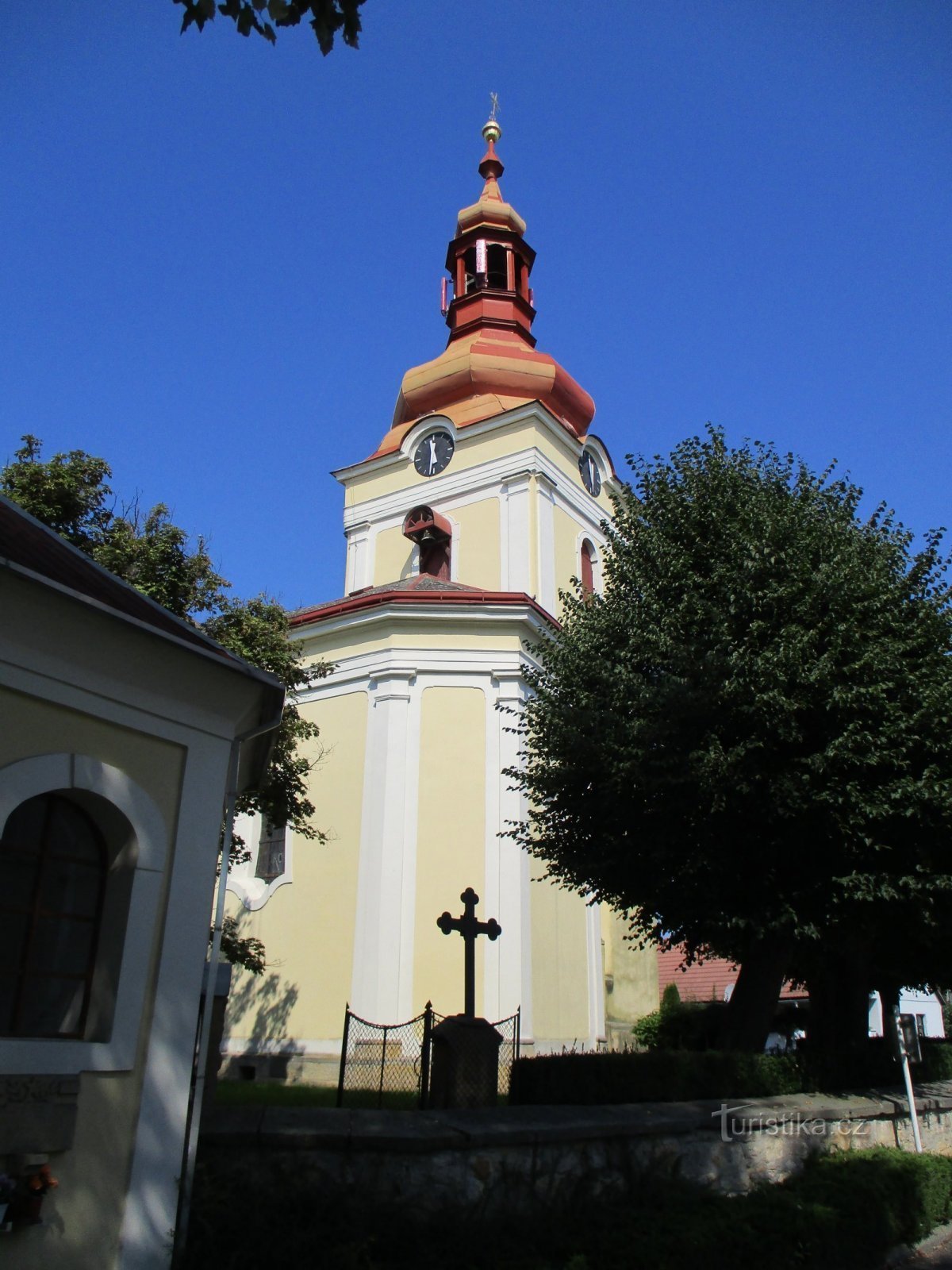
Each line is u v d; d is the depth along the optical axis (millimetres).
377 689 22438
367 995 19844
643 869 14547
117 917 7812
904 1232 11406
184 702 8531
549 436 31766
